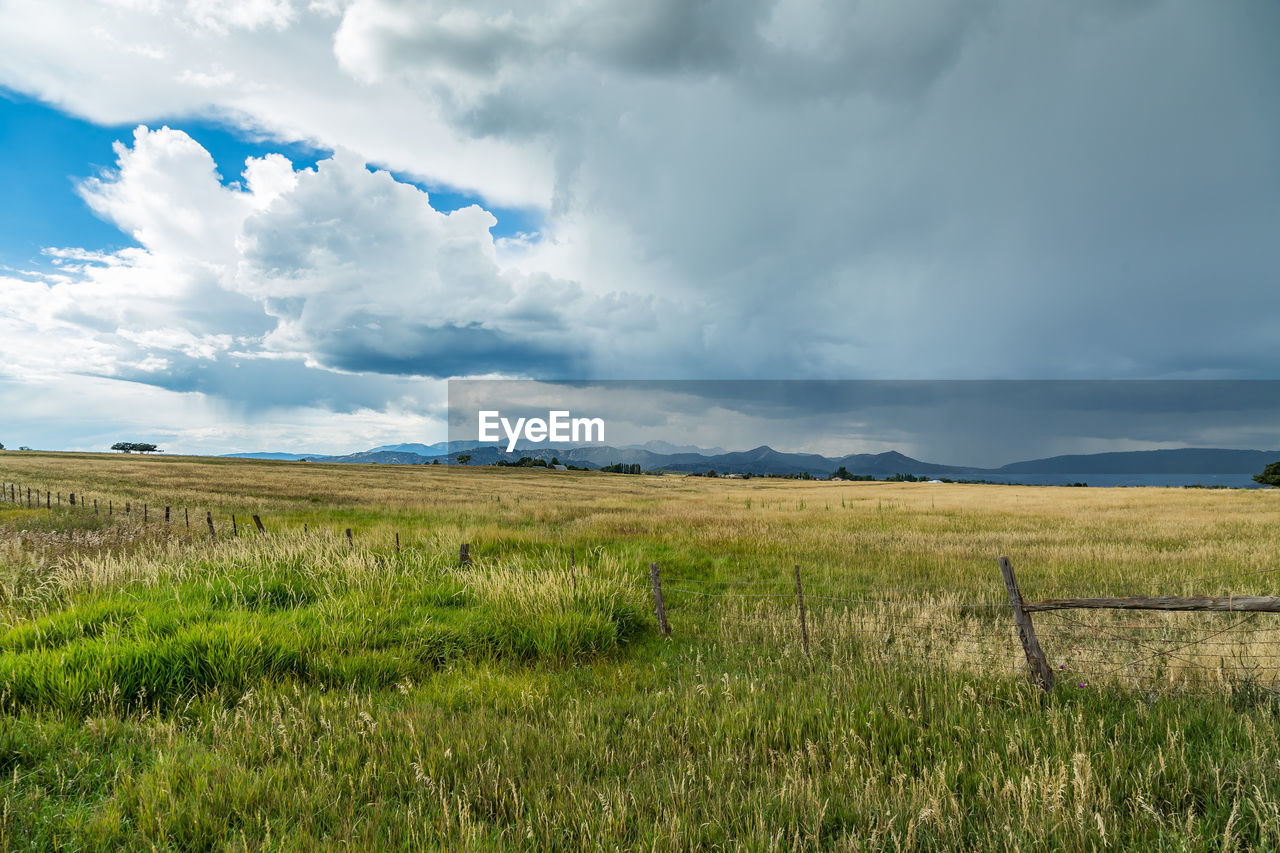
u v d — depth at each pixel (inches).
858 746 181.6
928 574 547.2
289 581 375.2
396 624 314.2
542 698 228.2
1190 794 150.2
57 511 1071.0
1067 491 2714.1
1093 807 141.5
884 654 293.0
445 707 221.8
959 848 130.0
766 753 182.7
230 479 2301.9
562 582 374.6
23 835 133.4
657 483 3644.2
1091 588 460.1
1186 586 453.7
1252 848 123.7
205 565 412.2
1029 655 233.3
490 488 2493.8
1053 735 180.1
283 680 240.7
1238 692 224.7
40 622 269.0
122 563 406.0
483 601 361.7
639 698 236.5
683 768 168.9
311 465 4249.5
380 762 171.9
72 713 199.0
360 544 534.9
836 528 944.9
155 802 145.3
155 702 213.9
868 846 131.6
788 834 137.6
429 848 129.3
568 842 135.9
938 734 187.5
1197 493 2288.4
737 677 256.5
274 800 151.5
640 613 377.4
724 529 904.9
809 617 379.9
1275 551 623.5
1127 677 242.7
